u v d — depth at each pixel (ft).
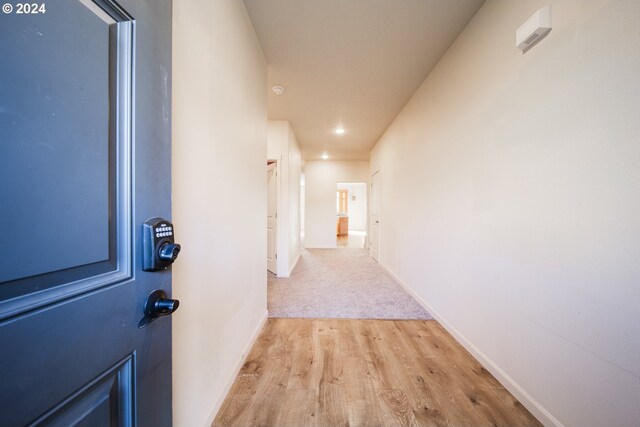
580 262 3.26
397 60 7.08
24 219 1.18
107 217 1.61
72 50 1.38
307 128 13.07
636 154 2.70
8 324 1.09
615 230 2.88
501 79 4.64
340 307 8.37
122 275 1.69
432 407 4.11
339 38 6.15
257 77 6.19
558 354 3.55
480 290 5.27
